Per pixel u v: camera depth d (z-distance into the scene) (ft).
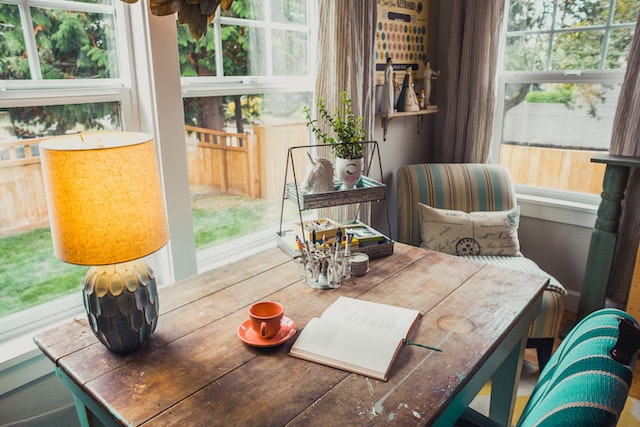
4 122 4.67
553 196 9.12
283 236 5.91
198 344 3.81
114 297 3.48
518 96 9.15
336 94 6.92
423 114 9.68
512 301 4.51
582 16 8.18
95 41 5.25
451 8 9.21
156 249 3.62
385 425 2.93
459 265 5.36
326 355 3.60
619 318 3.14
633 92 7.20
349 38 6.79
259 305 3.98
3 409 4.75
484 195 8.41
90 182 3.20
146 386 3.30
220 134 6.58
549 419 2.48
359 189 5.34
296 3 7.22
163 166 5.54
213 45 6.27
